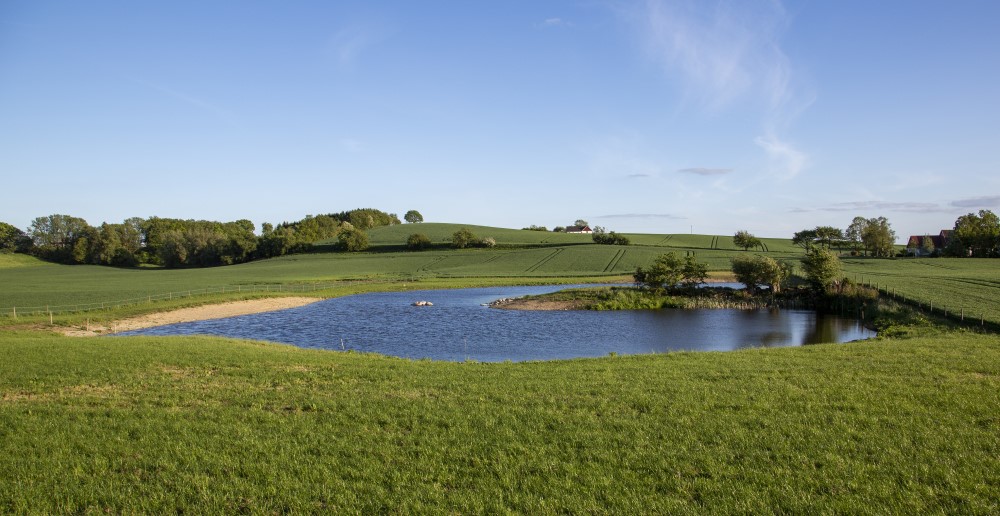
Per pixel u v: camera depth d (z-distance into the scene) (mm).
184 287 84500
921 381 18172
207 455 12719
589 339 42781
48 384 19000
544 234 190750
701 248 153500
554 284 95312
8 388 18469
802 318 54188
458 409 15961
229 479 11594
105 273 128000
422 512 10203
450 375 20719
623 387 18172
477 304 69812
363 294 83188
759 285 72188
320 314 59594
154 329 48656
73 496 10891
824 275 63969
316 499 10758
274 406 16562
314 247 164375
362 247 158875
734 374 19891
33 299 65000
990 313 38375
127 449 13062
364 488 11148
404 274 114750
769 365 21578
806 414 14961
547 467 11969
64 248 173750
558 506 10352
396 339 43062
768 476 11273
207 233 173625
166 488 11211
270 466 12141
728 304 64250
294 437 13883
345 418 15344
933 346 25344
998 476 10984
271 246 164250
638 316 57469
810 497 10453
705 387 18000
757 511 9992
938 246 149875
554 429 14320
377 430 14422
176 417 15391
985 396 16203
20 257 167125
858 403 15750
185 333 46188
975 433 13297
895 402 15742
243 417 15445
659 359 24078
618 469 11844
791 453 12398
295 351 27953
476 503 10453
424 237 157875
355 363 23609
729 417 14859
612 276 106875
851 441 12984
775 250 151375
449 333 46219
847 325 48781
